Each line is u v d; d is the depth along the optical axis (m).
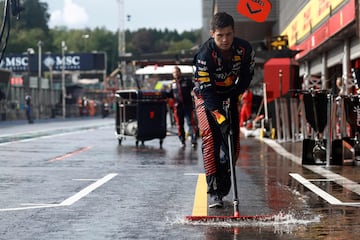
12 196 8.84
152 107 18.31
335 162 12.74
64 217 7.31
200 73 7.46
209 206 7.87
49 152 16.16
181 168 12.40
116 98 19.08
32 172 11.68
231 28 7.31
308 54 27.45
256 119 23.64
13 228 6.72
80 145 18.80
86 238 6.28
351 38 21.27
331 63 25.12
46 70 105.75
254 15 15.69
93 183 10.16
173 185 9.93
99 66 105.81
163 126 18.41
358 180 10.52
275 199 8.55
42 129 31.61
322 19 23.55
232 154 7.30
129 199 8.57
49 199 8.59
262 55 27.81
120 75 32.66
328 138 12.60
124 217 7.31
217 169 7.84
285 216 7.23
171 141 20.86
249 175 11.26
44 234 6.45
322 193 9.09
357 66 21.95
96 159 14.27
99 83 109.12
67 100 84.12
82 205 8.11
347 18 18.56
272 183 10.18
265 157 14.72
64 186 9.84
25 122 48.59
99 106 91.06
